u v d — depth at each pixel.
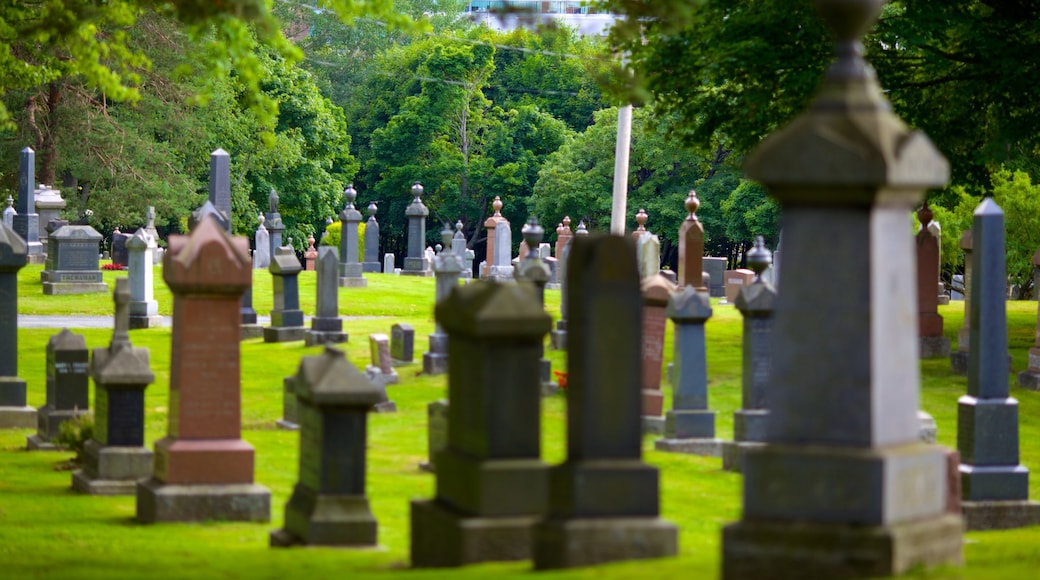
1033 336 48.50
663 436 30.17
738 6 43.41
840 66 11.84
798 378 11.81
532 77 125.44
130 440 22.80
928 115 45.41
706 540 18.12
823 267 11.71
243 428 30.70
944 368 40.34
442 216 117.56
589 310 13.05
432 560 14.54
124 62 34.22
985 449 22.42
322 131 109.12
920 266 42.47
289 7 144.38
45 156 86.12
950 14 41.84
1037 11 43.00
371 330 46.28
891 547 11.38
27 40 43.75
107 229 102.00
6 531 19.19
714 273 64.62
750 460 11.84
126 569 15.95
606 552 13.02
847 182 11.41
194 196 89.00
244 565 15.97
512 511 14.01
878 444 11.71
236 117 97.25
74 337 27.97
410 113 114.81
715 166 105.69
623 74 29.38
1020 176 66.94
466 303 14.22
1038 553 15.52
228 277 19.97
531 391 14.12
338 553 16.72
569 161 108.44
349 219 60.19
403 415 31.92
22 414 30.52
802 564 11.52
